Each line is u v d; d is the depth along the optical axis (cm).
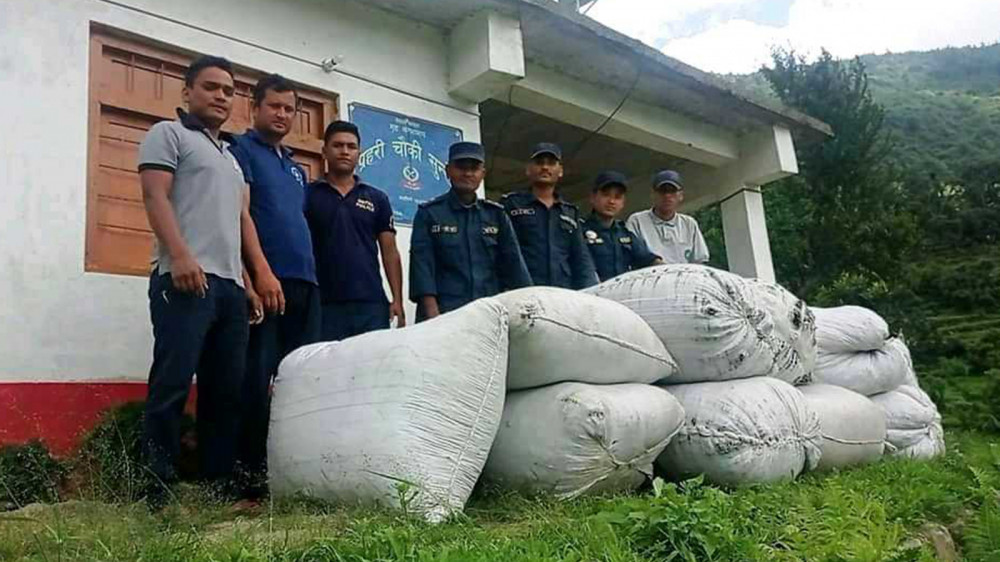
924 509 305
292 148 465
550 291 290
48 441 338
